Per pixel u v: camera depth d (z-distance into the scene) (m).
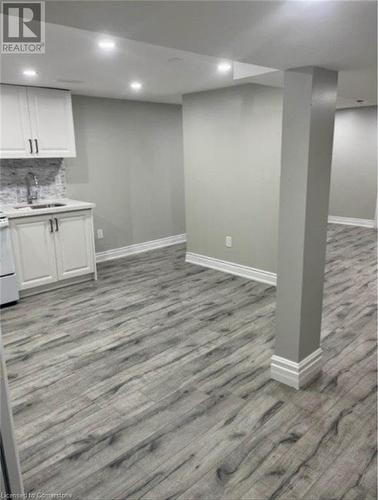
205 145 4.67
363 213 7.49
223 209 4.68
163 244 6.22
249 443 2.04
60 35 2.21
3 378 1.04
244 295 4.06
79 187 5.04
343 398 2.38
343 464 1.89
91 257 4.52
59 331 3.33
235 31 1.43
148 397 2.43
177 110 5.97
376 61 1.94
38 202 4.55
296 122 2.16
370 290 4.14
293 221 2.28
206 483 1.80
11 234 3.84
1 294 3.77
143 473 1.87
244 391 2.47
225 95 4.30
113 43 2.42
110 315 3.63
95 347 3.05
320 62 1.97
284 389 2.48
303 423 2.17
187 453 1.98
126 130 5.39
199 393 2.46
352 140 7.33
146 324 3.44
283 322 2.47
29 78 3.60
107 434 2.12
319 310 2.54
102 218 5.35
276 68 2.10
